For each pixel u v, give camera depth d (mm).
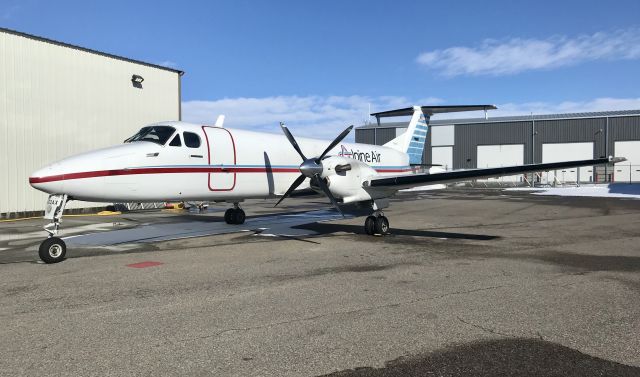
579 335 4191
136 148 9492
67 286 6152
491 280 6367
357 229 12742
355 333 4270
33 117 17781
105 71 20234
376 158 16828
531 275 6680
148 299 5469
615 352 3807
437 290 5820
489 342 4035
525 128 52625
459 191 37125
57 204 8352
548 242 10008
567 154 50781
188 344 4004
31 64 17734
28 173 17641
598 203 22172
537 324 4492
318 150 13961
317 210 19625
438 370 3490
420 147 19922
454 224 13828
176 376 3387
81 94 19359
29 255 8852
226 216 14156
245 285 6148
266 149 12227
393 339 4113
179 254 8742
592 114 52250
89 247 9703
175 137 10180
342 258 8180
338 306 5129
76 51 19203
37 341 4082
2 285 6227
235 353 3809
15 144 17250
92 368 3521
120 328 4422
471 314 4816
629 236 10875
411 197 29078
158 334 4258
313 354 3789
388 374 3426
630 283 6156
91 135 19719
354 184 11273
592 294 5590
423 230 12398
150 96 22094
